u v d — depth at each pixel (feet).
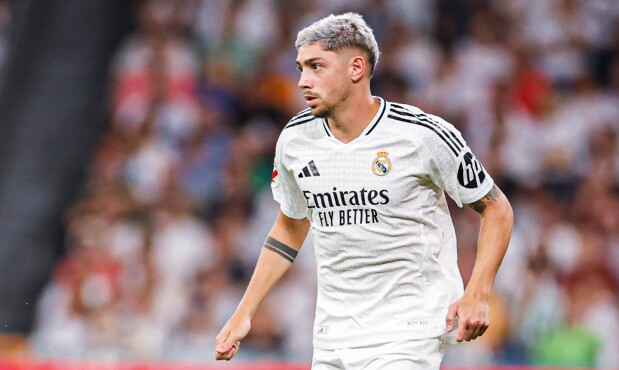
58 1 151.23
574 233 116.98
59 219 130.41
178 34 136.05
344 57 46.60
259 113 132.16
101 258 110.73
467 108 132.26
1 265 125.80
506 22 141.28
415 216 46.85
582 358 105.91
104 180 124.67
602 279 113.09
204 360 78.48
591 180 126.41
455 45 138.82
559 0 144.25
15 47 147.13
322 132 47.70
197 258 112.06
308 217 49.11
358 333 47.34
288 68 134.51
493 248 46.50
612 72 141.28
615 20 145.48
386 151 46.55
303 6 138.92
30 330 120.98
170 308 107.04
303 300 107.96
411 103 131.34
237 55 134.92
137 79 132.67
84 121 138.72
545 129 131.85
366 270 47.24
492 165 127.13
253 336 105.91
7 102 142.82
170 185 120.37
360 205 46.85
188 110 128.77
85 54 146.00
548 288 109.29
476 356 101.19
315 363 49.06
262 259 51.49
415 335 46.60
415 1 140.46
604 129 134.10
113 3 148.56
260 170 123.24
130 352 85.20
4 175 135.85
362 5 139.23
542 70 138.10
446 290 47.60
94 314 106.93
